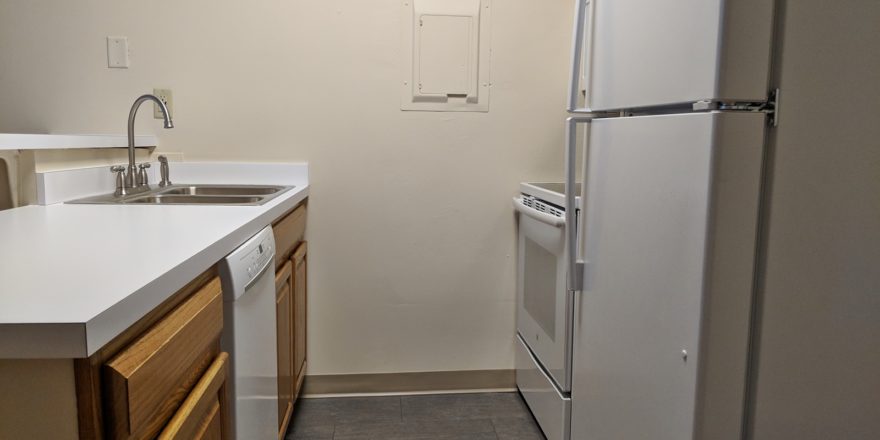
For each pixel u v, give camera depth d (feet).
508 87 7.83
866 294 3.16
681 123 3.25
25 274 2.57
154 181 7.26
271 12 7.41
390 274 7.98
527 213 6.81
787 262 3.06
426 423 7.23
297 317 6.76
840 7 2.98
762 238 3.04
